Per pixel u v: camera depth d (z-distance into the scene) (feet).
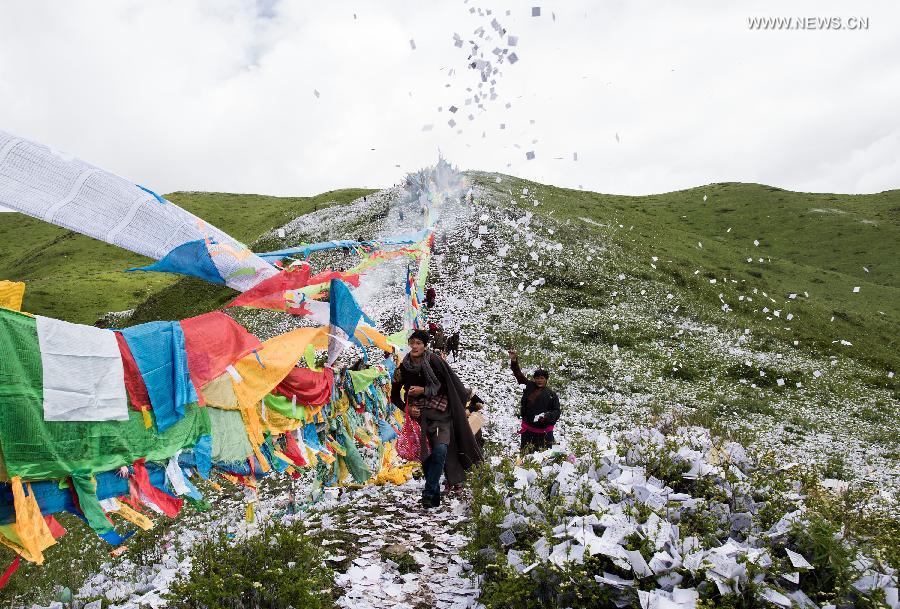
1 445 9.21
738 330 97.91
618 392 66.80
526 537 14.20
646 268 119.55
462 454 20.65
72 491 10.14
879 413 67.26
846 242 209.05
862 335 112.27
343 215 153.89
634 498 13.93
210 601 12.24
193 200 316.81
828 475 42.45
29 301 204.13
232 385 13.16
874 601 10.77
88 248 294.05
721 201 254.06
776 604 10.79
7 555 26.96
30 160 10.41
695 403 64.90
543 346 80.33
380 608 14.49
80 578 22.15
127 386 10.89
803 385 76.84
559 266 108.99
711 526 13.10
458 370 66.59
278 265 15.84
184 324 12.41
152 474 11.34
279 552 14.06
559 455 18.22
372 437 22.52
